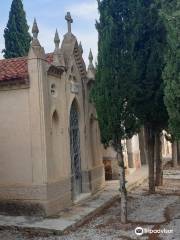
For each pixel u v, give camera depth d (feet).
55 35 61.26
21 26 94.94
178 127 48.93
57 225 50.06
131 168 95.40
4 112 57.47
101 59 52.70
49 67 57.47
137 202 65.31
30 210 55.31
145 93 63.05
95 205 61.26
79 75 68.85
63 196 59.06
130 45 52.95
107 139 52.75
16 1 95.14
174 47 47.80
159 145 78.33
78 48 67.46
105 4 53.88
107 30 52.49
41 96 55.67
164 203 63.72
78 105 67.92
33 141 55.83
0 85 57.11
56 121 60.80
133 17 54.24
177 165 109.81
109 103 51.93
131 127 52.90
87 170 69.10
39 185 55.16
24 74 56.03
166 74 48.98
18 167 56.54
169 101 48.75
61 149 61.05
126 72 52.47
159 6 61.52
